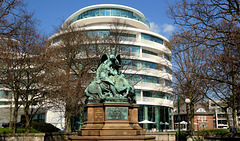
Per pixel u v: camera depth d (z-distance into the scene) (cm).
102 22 4888
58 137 2506
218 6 1448
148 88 4381
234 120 2373
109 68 1372
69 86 2356
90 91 1317
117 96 1281
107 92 1312
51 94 2203
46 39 2395
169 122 4934
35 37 2161
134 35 4825
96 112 1240
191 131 2436
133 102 1368
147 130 4250
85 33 2925
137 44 4500
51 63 2262
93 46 2827
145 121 4003
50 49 2336
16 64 2073
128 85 1343
